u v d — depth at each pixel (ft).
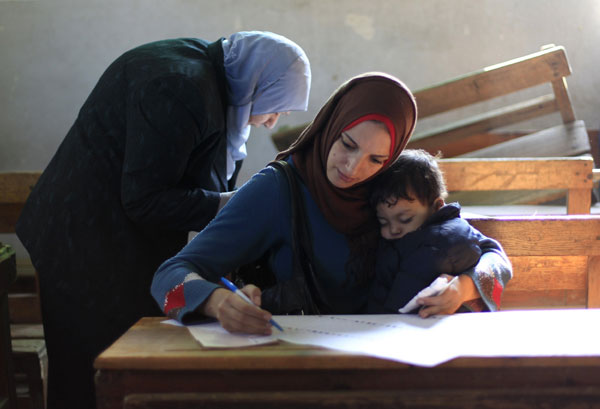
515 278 6.13
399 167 4.55
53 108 16.81
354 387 3.37
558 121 15.96
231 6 16.51
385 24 16.53
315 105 16.85
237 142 6.57
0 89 16.70
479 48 16.53
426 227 4.56
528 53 16.46
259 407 3.27
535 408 3.32
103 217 5.78
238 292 3.84
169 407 3.29
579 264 6.14
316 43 16.63
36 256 5.89
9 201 8.11
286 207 4.50
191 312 3.87
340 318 4.03
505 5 16.33
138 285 5.92
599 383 3.42
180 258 4.29
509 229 5.88
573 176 8.64
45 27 16.52
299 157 4.62
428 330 3.76
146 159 5.38
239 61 6.11
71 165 5.86
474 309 4.52
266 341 3.53
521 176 8.64
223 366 3.32
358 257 4.54
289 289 4.45
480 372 3.38
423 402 3.27
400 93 4.30
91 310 5.83
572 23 16.25
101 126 5.80
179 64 5.64
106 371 3.38
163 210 5.51
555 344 3.52
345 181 4.30
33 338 8.30
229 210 4.46
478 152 13.12
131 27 16.56
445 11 16.43
